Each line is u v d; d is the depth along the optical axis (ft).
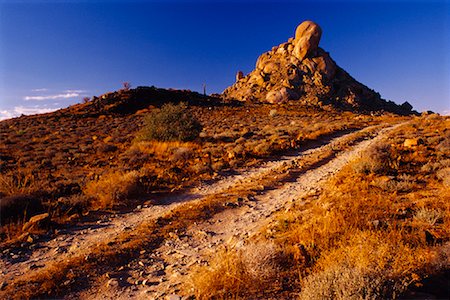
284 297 14.37
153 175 48.39
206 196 38.37
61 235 26.50
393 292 12.21
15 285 17.74
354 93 356.18
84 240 25.22
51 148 89.81
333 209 23.63
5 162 67.46
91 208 34.12
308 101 320.70
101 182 40.60
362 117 190.39
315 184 40.42
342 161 56.29
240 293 14.97
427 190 31.17
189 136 89.20
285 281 15.66
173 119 90.12
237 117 206.49
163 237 25.62
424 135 80.64
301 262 16.90
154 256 22.16
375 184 34.35
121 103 226.17
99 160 68.28
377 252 15.16
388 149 52.21
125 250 22.61
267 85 369.50
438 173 36.63
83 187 42.24
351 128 124.36
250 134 107.65
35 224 27.30
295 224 23.29
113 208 34.30
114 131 137.80
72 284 18.06
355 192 31.30
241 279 15.65
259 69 414.82
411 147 62.39
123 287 17.89
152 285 17.94
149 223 28.50
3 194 35.96
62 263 20.40
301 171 50.90
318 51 397.60
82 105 235.61
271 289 15.08
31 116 209.15
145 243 24.16
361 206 24.94
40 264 20.94
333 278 13.21
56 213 31.48
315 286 13.43
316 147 78.33
